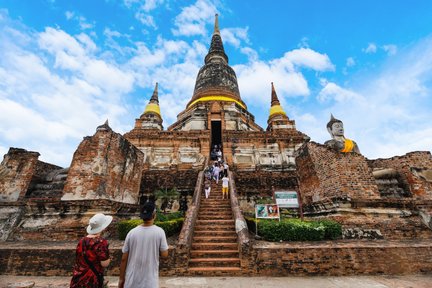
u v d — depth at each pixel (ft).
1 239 31.12
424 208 33.53
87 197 32.81
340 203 32.37
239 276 22.26
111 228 32.53
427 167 39.52
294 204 31.96
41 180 45.16
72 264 23.31
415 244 25.31
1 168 39.93
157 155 66.44
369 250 23.86
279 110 87.51
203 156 65.51
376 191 34.40
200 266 23.66
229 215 34.53
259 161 66.80
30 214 32.71
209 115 78.28
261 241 27.63
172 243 27.73
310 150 43.01
